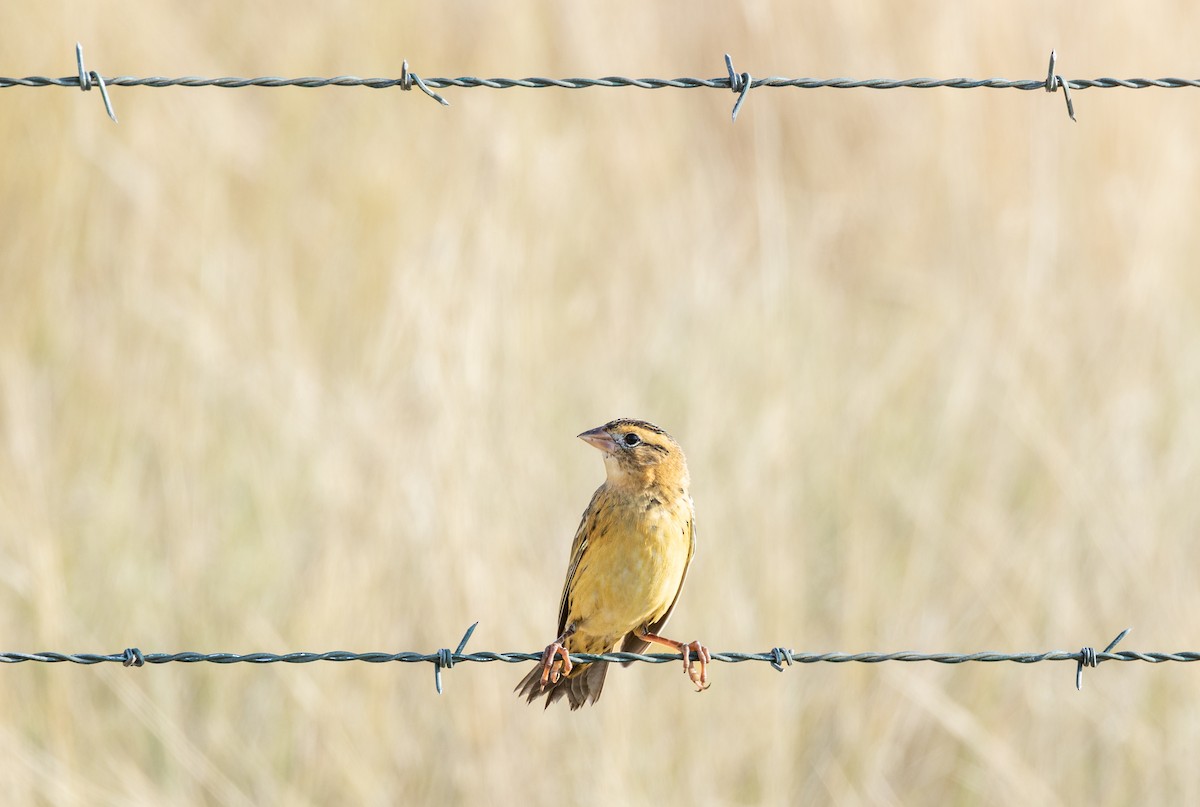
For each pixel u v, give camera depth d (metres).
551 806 10.27
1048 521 12.04
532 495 11.34
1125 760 10.75
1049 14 16.81
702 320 13.98
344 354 13.73
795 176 17.45
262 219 15.17
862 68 17.42
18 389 12.18
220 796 10.16
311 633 10.63
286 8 17.25
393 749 10.49
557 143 16.31
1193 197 15.66
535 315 12.89
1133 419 12.86
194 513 11.55
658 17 18.33
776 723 10.55
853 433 12.94
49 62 15.20
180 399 12.39
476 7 17.58
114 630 11.09
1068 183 15.63
